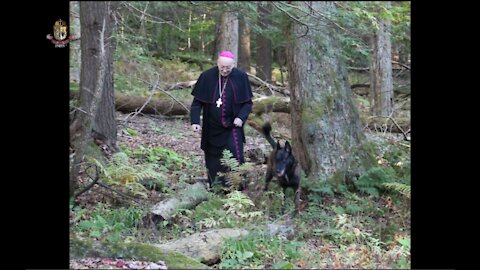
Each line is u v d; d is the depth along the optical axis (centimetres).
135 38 754
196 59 1351
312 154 656
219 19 811
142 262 386
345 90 677
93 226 470
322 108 661
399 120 970
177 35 796
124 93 1048
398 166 697
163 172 698
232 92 634
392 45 1302
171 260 394
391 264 439
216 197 580
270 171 612
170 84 1171
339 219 520
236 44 1262
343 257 450
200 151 868
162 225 510
